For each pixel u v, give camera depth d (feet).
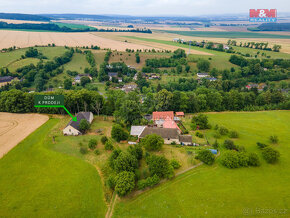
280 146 242.78
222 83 546.67
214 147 238.89
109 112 335.06
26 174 187.21
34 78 578.66
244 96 385.29
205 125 291.38
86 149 227.61
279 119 331.16
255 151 231.71
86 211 150.61
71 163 203.72
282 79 622.54
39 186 173.06
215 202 158.71
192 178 185.57
